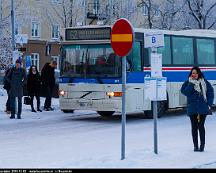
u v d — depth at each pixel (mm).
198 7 42938
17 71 22125
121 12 44562
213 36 25766
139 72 21656
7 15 45156
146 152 12977
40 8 52375
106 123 21109
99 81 21141
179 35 23875
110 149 13891
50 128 19172
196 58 24672
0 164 11711
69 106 21844
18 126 19734
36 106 27438
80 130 18625
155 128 12898
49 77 25625
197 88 13492
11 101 22281
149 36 13359
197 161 12000
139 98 21750
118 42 12328
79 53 21656
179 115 24688
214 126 19766
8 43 42312
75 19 45812
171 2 43500
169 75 23234
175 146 14359
